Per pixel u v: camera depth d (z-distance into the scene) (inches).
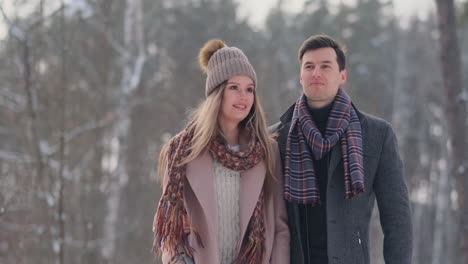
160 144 620.1
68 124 362.9
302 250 94.0
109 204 394.9
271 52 805.9
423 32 739.4
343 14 941.8
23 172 257.6
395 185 91.9
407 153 794.8
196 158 94.8
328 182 92.6
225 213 94.7
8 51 325.1
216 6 775.7
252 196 94.2
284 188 95.3
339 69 97.4
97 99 404.2
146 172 576.1
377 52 914.7
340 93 97.3
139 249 462.6
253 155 94.9
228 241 94.6
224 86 96.5
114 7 510.3
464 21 309.9
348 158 91.4
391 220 90.7
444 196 652.7
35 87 287.0
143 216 538.6
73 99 372.2
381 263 444.5
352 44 914.1
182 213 93.4
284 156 99.3
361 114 97.3
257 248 93.4
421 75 733.3
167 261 93.4
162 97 623.5
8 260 234.1
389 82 885.8
